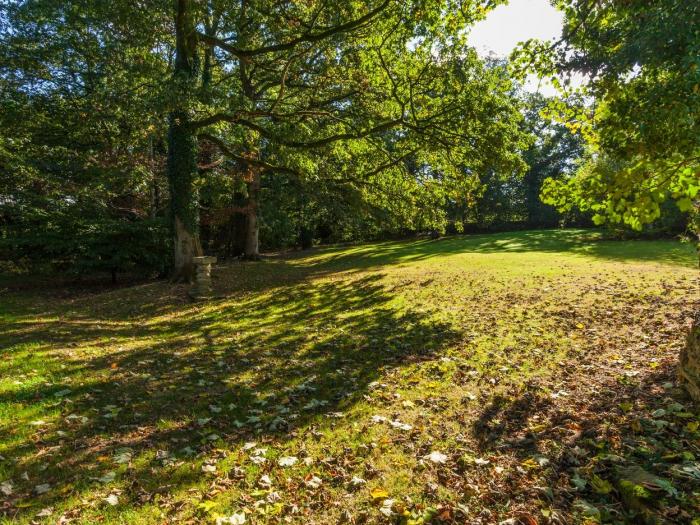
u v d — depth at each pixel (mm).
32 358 7102
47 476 3666
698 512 2713
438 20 12352
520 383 5473
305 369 6574
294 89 19469
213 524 3029
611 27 4324
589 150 4664
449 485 3412
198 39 13836
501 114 13891
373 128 14500
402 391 5465
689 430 3740
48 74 18828
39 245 17281
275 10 12906
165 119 15086
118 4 13484
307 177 16969
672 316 8070
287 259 27234
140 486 3510
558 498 3154
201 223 26828
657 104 3359
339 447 4105
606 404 4574
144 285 16297
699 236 5637
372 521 3027
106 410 5039
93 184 18953
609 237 26125
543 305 10016
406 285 14219
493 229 44344
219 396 5516
